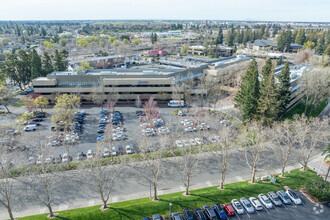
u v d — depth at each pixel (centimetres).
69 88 9356
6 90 8744
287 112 8650
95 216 4109
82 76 9412
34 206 4422
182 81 10256
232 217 4128
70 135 6875
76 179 5159
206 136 6706
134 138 6975
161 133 7238
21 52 11544
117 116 8244
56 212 4247
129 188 4922
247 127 7188
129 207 4309
